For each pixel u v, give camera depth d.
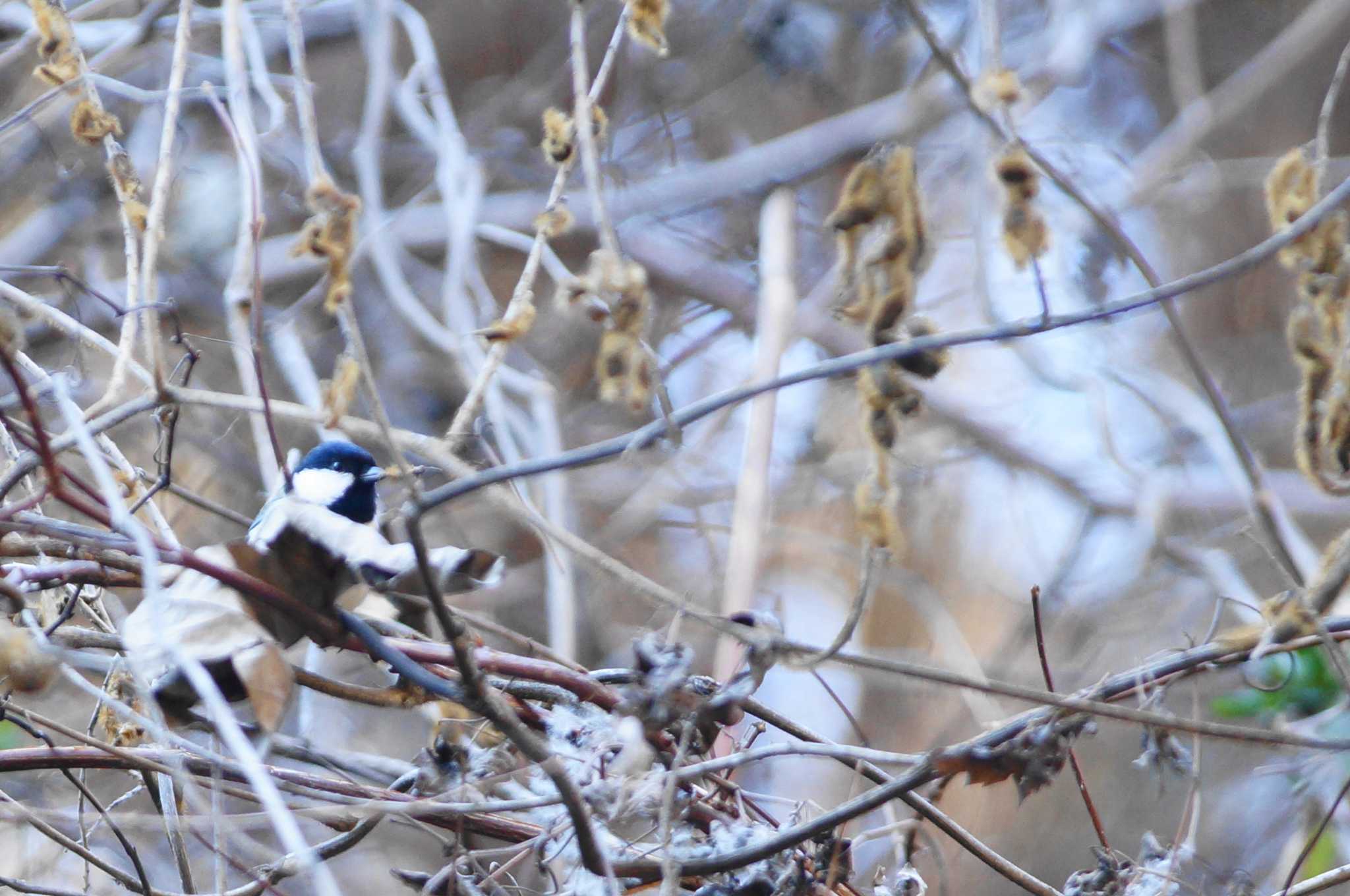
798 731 6.29
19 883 6.44
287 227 14.52
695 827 5.90
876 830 5.96
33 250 13.07
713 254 16.11
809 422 15.27
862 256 5.14
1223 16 17.30
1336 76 5.93
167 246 12.59
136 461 12.07
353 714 10.69
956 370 15.91
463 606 12.61
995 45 5.23
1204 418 13.05
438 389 14.62
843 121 13.99
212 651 5.16
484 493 5.38
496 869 6.48
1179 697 11.79
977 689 5.04
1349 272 5.76
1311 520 14.13
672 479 14.28
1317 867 8.39
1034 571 14.75
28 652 5.09
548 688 5.93
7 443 6.47
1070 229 13.36
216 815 5.46
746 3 16.11
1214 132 16.89
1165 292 4.94
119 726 6.30
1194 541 14.04
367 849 9.84
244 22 9.41
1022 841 12.61
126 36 11.95
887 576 13.14
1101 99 17.23
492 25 15.98
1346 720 7.38
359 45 15.56
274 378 13.38
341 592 5.23
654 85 15.96
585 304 5.26
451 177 11.24
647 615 13.69
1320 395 5.83
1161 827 12.29
